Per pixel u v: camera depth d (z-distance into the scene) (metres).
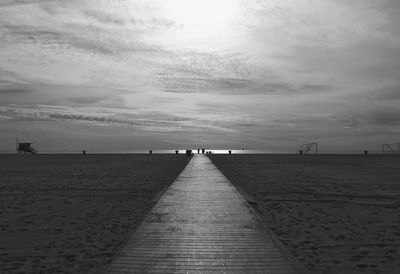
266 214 9.27
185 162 31.36
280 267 5.15
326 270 5.39
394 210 9.81
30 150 71.50
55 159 39.44
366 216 9.05
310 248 6.43
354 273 5.29
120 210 9.77
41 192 12.98
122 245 6.58
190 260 5.40
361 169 23.48
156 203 9.94
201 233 6.79
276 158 40.66
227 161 32.88
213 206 9.30
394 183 15.56
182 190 12.10
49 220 8.60
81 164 29.00
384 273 5.29
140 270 5.04
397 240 6.93
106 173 20.39
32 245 6.61
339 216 9.05
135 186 14.58
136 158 41.12
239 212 8.60
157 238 6.47
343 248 6.44
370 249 6.39
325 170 22.61
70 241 6.85
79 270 5.38
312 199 11.48
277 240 6.41
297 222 8.40
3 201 11.13
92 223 8.28
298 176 18.61
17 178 17.69
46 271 5.35
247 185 14.80
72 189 13.73
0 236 7.21
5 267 5.51
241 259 5.45
